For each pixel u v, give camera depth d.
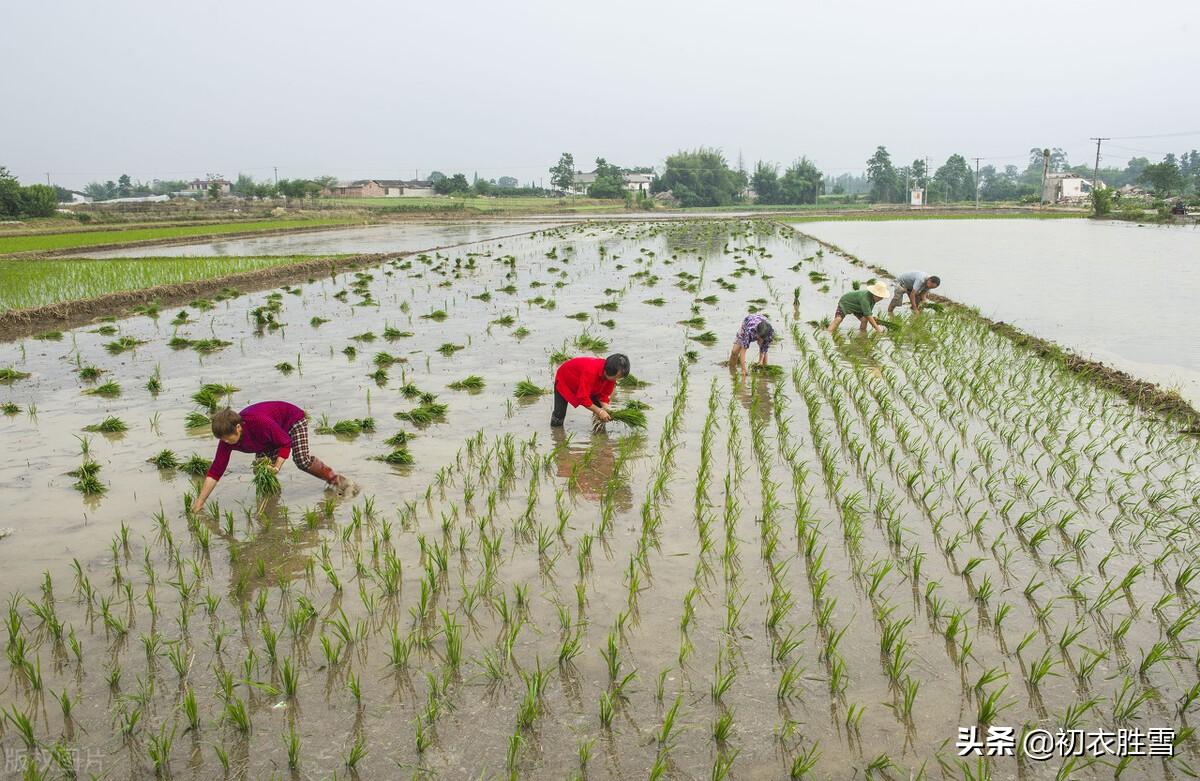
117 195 164.88
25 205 60.78
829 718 4.29
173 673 4.75
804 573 5.87
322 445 8.84
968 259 28.75
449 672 4.64
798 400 10.48
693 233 47.44
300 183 94.88
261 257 30.56
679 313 17.41
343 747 4.11
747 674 4.67
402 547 6.38
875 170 142.75
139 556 6.26
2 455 8.60
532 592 5.65
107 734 4.23
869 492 7.37
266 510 7.11
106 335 15.60
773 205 129.00
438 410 9.88
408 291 21.55
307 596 5.65
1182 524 6.60
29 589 5.75
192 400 10.67
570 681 4.61
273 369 12.49
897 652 4.57
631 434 9.16
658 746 4.08
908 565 5.97
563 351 13.37
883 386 11.05
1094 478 7.59
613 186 125.06
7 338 15.45
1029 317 16.11
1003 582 5.71
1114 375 10.97
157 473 8.05
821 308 18.06
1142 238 39.88
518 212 93.19
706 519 6.85
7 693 4.58
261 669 4.78
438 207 87.75
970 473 7.74
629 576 5.86
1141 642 4.96
